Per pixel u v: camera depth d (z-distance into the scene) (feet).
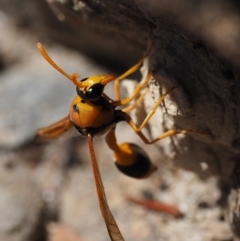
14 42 0.77
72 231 0.63
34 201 0.63
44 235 0.62
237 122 0.46
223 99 0.45
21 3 0.73
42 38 0.75
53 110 0.69
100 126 0.50
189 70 0.46
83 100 0.49
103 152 0.67
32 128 0.68
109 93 0.68
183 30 0.43
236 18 0.37
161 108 0.49
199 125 0.48
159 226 0.61
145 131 0.54
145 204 0.62
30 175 0.65
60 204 0.65
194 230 0.59
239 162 0.51
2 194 0.62
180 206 0.61
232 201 0.52
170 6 0.39
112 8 0.48
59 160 0.67
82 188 0.65
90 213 0.63
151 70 0.48
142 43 0.52
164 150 0.54
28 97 0.71
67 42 0.72
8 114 0.69
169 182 0.63
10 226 0.60
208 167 0.52
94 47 0.70
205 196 0.60
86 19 0.52
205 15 0.38
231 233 0.57
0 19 0.77
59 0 0.52
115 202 0.64
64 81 0.71
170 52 0.46
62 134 0.55
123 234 0.61
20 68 0.76
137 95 0.51
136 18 0.48
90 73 0.72
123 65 0.70
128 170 0.53
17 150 0.67
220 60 0.43
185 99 0.46
